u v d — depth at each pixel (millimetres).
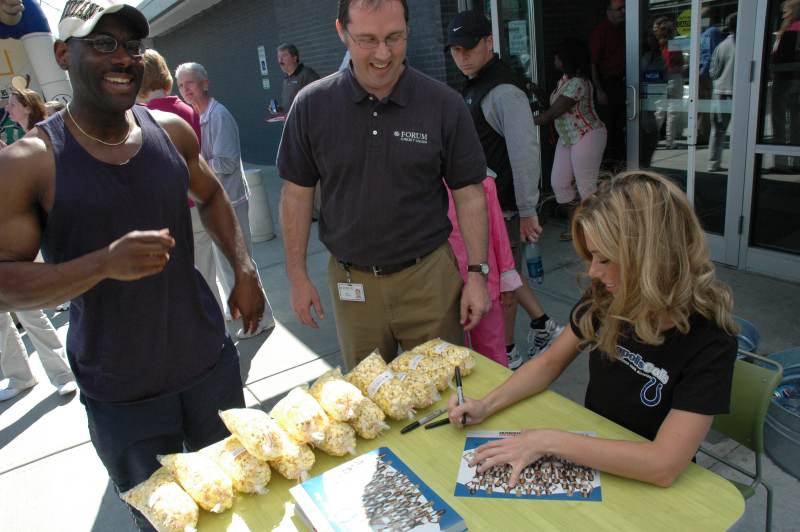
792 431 2102
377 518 1266
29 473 3012
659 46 4430
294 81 7148
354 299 2260
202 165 1955
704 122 4195
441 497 1369
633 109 4703
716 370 1388
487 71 3004
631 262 1371
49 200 1490
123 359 1649
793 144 3727
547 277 4535
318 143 2092
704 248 1397
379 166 2043
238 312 2098
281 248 6371
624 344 1562
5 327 3652
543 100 5652
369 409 1599
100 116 1516
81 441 3225
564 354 1726
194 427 1891
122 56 1474
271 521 1366
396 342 2395
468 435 1585
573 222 1516
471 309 2213
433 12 5426
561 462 1436
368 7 1760
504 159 3053
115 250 1344
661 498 1304
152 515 1331
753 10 3666
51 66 4816
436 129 2045
